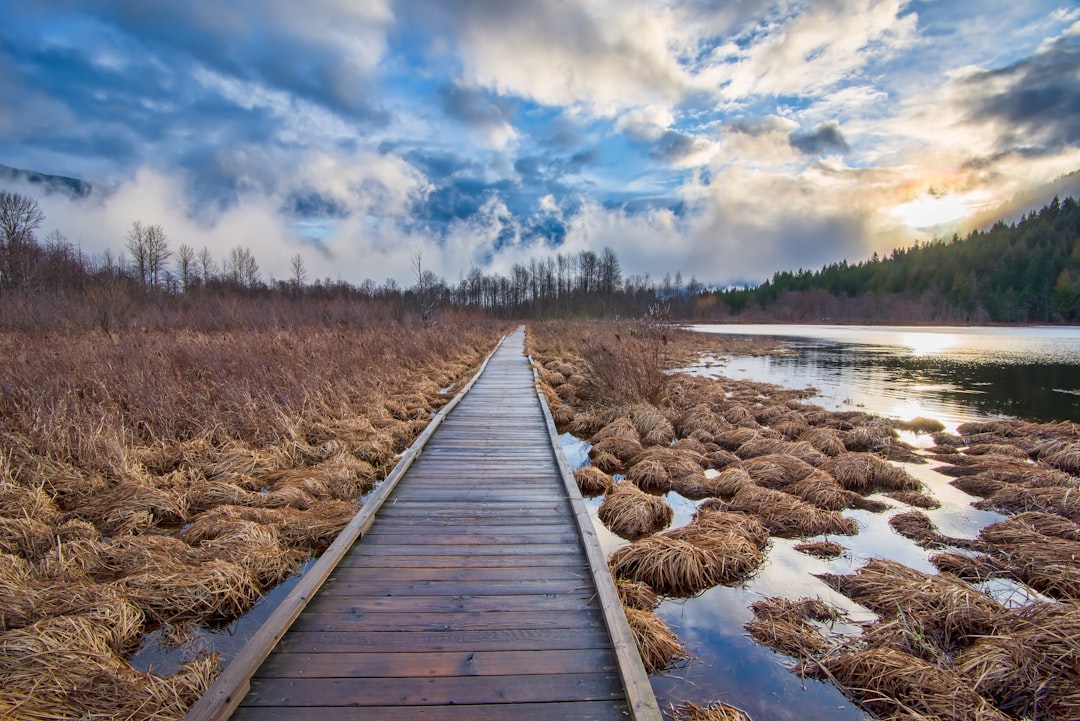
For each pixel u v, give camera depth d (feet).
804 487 21.75
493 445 23.81
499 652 9.75
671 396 40.14
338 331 61.67
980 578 15.11
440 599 11.42
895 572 14.60
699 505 20.80
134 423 24.67
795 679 11.01
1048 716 9.50
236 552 14.38
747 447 27.99
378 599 11.37
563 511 16.34
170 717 8.73
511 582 12.17
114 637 11.10
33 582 12.33
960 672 10.50
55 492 18.29
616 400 34.96
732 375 62.85
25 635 9.95
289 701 8.47
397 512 16.17
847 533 18.28
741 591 14.49
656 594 14.15
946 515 20.08
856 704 10.34
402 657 9.55
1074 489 20.31
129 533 15.99
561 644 10.02
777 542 17.61
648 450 26.32
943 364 73.41
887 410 41.19
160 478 20.51
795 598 14.07
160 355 34.68
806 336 141.90
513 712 8.39
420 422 30.81
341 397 32.65
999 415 39.27
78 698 8.87
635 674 8.90
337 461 22.89
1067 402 44.27
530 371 50.78
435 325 84.02
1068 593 13.96
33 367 27.91
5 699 8.50
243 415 26.53
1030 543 16.43
